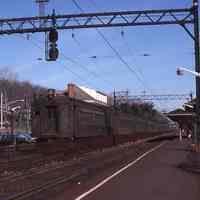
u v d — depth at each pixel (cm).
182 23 3584
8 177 2381
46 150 3741
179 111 11900
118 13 3391
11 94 12875
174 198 1650
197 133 4375
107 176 2478
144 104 12544
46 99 4150
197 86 4147
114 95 9931
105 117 5456
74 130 4206
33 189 1873
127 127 7019
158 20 3488
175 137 11700
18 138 5012
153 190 1877
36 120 4144
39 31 3284
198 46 3894
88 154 4575
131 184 2094
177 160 3694
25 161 3091
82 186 2020
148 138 9638
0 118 8469
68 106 4144
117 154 4662
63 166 3128
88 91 11650
